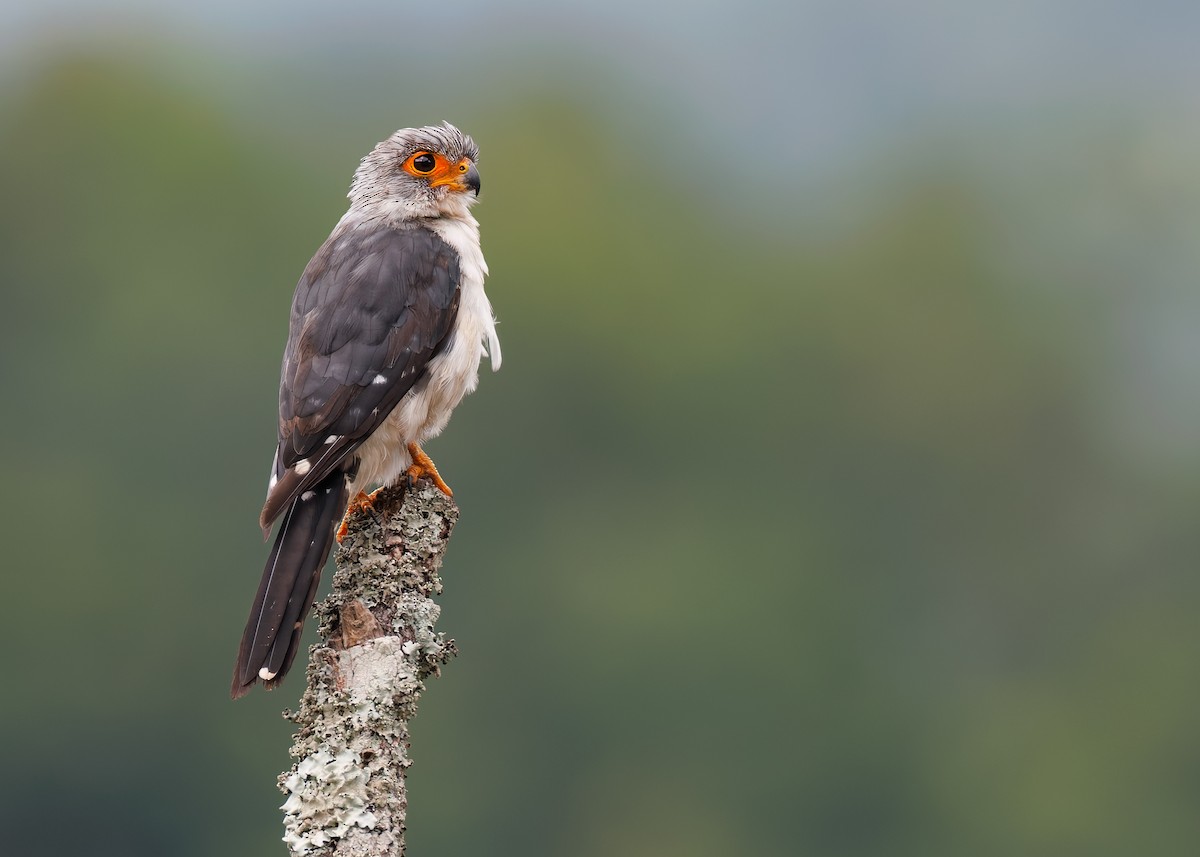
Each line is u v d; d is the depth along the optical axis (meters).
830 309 31.34
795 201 46.03
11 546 22.97
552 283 29.53
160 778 20.95
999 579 27.34
